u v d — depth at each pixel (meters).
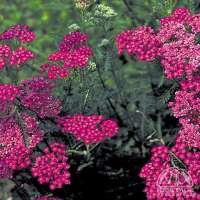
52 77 0.78
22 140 0.73
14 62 0.77
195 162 0.68
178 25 0.75
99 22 0.87
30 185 0.87
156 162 0.69
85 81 0.80
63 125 0.78
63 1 1.08
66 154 0.78
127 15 1.03
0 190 1.03
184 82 0.73
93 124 0.74
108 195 0.89
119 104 0.96
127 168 0.90
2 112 0.75
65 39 0.83
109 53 0.87
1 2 1.58
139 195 0.89
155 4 0.87
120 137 0.98
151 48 0.75
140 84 1.00
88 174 0.86
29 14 1.52
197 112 0.72
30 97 0.76
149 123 0.89
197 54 0.72
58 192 0.85
